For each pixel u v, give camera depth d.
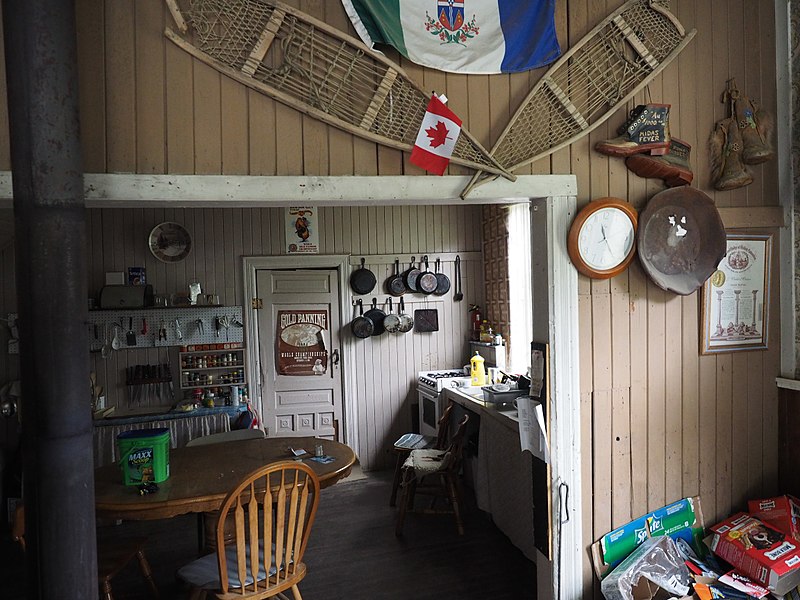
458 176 2.32
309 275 5.14
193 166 2.06
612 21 2.44
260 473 2.17
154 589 2.98
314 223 5.07
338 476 2.81
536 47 2.36
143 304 4.54
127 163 2.00
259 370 5.04
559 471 2.45
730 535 2.53
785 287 2.78
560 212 2.42
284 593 3.03
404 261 5.26
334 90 2.16
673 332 2.63
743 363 2.75
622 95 2.48
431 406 4.83
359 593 3.04
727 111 2.66
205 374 4.86
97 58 1.97
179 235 4.78
